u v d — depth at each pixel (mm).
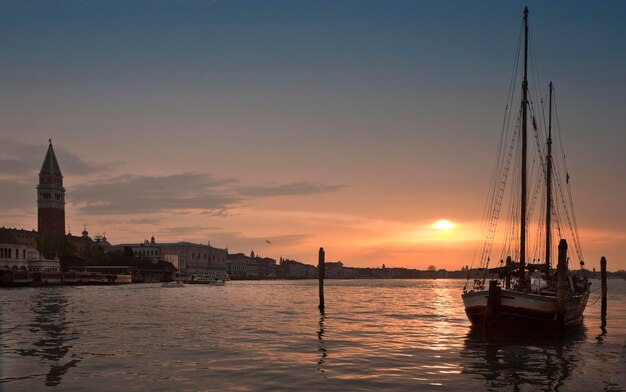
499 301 38000
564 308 37625
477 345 33625
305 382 22766
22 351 30219
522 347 32969
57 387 21781
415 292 144750
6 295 95875
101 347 31719
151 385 22125
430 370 25594
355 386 22156
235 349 31156
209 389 21500
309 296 108938
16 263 165625
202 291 136250
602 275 57469
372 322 48469
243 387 21844
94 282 178250
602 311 57000
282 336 37281
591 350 32125
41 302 74750
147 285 184500
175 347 31844
